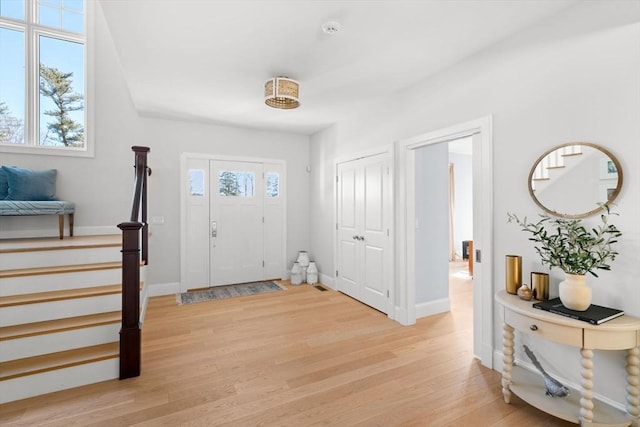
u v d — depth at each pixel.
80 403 1.89
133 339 2.18
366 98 3.49
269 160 4.98
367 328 3.12
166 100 3.55
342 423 1.74
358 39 2.28
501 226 2.29
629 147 1.67
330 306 3.80
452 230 7.23
